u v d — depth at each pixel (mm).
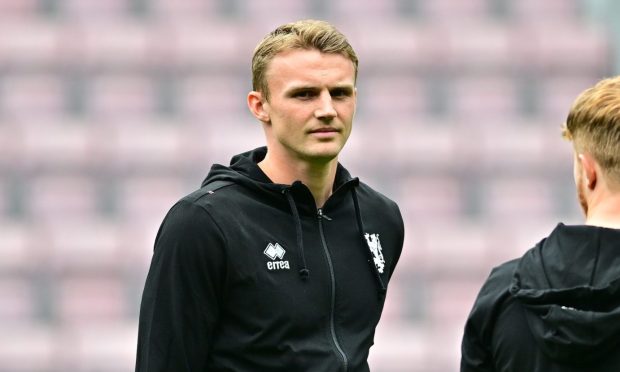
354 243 9289
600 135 8500
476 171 49281
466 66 53312
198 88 52750
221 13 56562
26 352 43688
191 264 8719
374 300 9234
